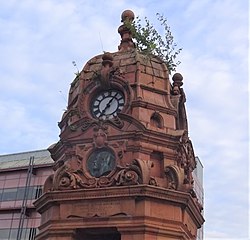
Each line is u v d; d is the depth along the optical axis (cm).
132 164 2442
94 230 2384
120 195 2339
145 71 2864
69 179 2494
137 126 2592
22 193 7156
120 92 2767
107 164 2544
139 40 3100
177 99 2875
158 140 2622
